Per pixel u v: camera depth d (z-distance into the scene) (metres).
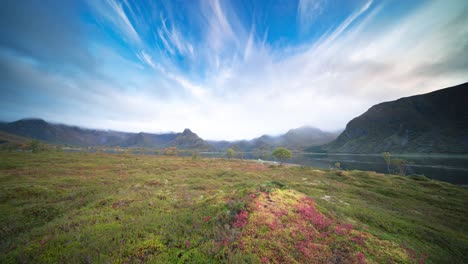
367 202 22.38
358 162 136.38
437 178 64.25
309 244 8.09
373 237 9.57
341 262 7.20
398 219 15.13
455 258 9.30
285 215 10.41
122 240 8.34
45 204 15.57
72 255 7.15
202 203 14.18
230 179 36.72
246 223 9.25
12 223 11.89
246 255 7.05
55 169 38.22
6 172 32.41
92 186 24.05
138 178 32.19
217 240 8.06
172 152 150.88
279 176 44.91
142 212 12.94
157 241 8.26
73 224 10.49
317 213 11.69
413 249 9.09
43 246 7.84
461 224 16.98
